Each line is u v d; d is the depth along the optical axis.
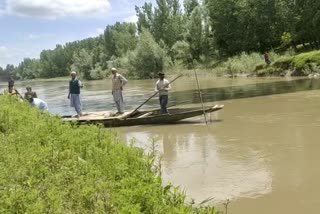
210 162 9.60
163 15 86.19
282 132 12.44
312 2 51.72
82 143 6.92
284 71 38.00
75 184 5.02
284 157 9.59
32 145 6.77
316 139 11.14
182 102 24.27
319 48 51.94
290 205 6.78
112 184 4.85
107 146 6.71
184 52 68.94
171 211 4.14
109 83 61.34
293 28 53.28
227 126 14.27
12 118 9.29
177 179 8.48
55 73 163.62
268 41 59.47
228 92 27.59
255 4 59.41
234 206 6.88
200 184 8.09
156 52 68.00
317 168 8.59
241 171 8.74
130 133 14.41
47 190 4.81
